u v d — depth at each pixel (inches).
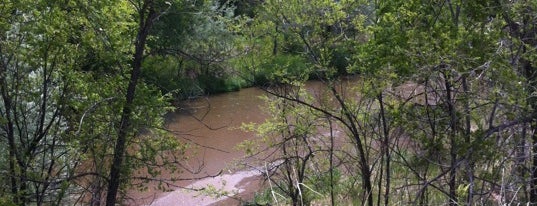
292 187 273.4
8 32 211.0
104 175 211.0
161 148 220.7
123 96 214.7
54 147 215.6
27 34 208.8
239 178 478.6
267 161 297.9
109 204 210.1
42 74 222.5
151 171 221.0
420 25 204.2
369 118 247.3
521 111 183.5
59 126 218.5
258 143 290.5
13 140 210.8
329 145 276.2
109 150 214.2
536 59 191.6
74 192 215.5
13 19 210.1
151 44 239.6
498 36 189.9
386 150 236.8
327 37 265.1
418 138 212.7
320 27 265.1
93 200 208.4
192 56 243.9
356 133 248.1
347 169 274.5
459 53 184.9
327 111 260.5
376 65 214.7
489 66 173.3
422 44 187.3
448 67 182.9
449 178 208.7
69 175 205.5
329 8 259.6
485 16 201.6
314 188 279.9
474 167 200.4
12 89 215.8
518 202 191.8
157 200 424.5
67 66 217.5
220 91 867.4
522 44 192.2
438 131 205.6
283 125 272.8
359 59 226.4
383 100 239.8
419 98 219.3
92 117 211.6
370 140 252.4
